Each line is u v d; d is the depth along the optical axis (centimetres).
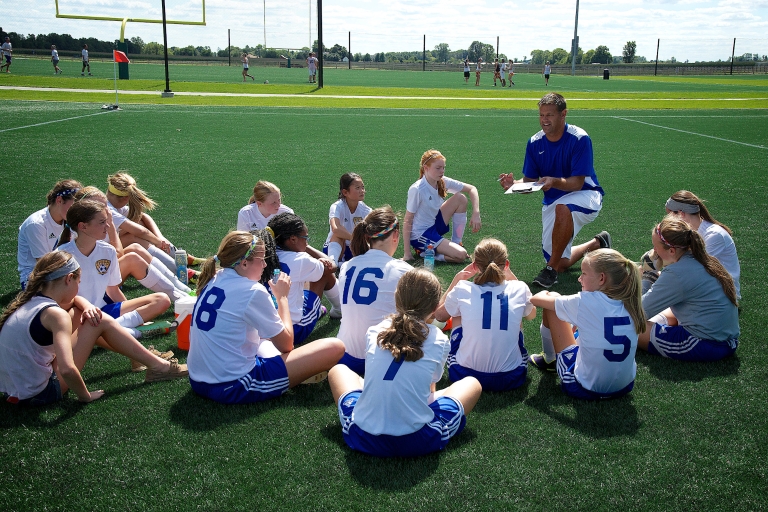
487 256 397
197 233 748
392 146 1477
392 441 308
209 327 359
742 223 816
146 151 1324
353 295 399
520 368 393
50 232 519
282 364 375
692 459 318
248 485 295
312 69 3828
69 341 351
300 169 1179
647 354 446
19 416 354
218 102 2406
